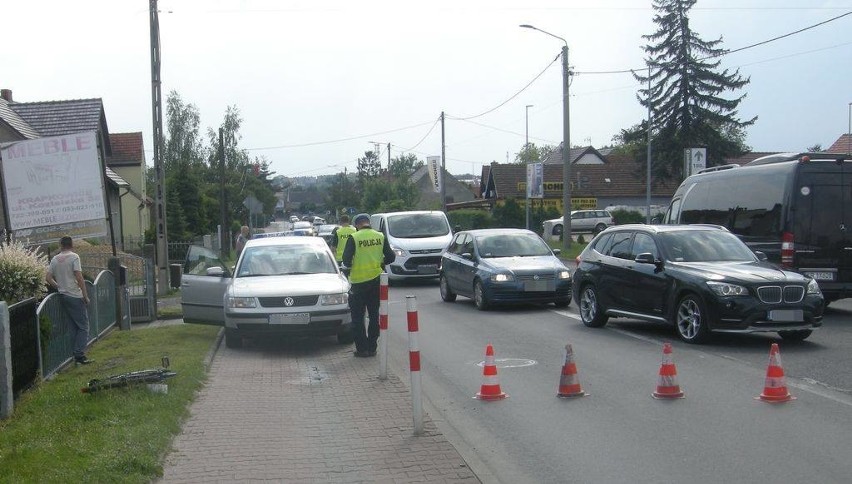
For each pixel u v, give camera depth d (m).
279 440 7.37
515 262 17.34
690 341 12.00
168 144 78.69
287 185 172.75
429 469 6.45
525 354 11.77
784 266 15.13
